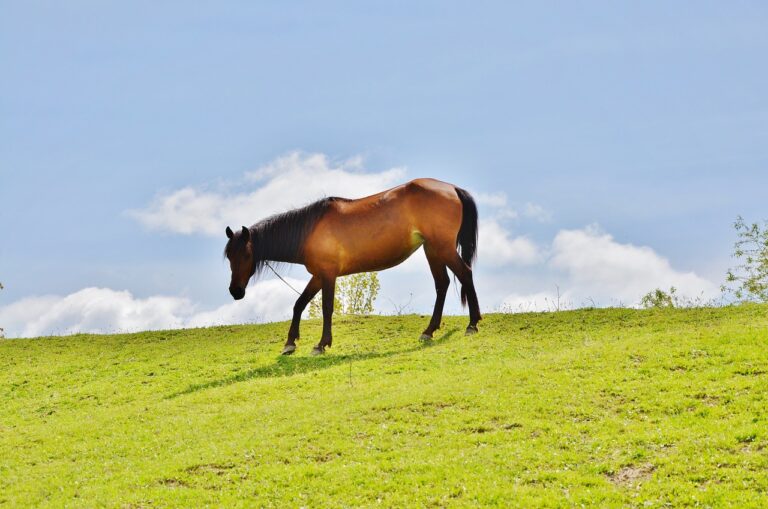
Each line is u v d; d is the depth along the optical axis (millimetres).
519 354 16812
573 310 21391
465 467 10750
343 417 13148
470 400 13352
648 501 9391
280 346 20703
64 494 11227
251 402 15383
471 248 19438
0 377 20359
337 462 11383
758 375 12883
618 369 14055
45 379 19891
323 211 18906
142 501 10531
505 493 9859
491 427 12148
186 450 12594
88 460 12789
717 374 13078
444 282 19562
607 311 20594
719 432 10883
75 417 16188
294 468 11242
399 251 18891
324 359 18578
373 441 12000
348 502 10070
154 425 14430
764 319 16781
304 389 15859
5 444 14406
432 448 11531
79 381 19500
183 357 20672
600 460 10641
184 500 10461
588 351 15469
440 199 18875
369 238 18641
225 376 18328
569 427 11789
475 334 19312
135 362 20781
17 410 17562
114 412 15898
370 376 16188
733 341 14758
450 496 10031
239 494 10547
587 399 12797
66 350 23000
